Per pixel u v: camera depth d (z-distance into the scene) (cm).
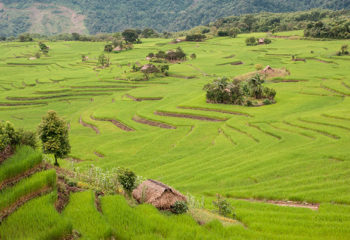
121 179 2398
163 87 12769
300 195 3069
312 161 4103
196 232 1770
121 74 15238
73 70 17712
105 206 1931
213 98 8944
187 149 5806
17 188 1695
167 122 7838
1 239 1362
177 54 18225
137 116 8788
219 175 4106
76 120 9319
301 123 6300
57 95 12475
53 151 3734
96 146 6512
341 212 2552
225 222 2138
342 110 6838
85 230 1552
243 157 4838
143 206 2086
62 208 1823
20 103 11550
